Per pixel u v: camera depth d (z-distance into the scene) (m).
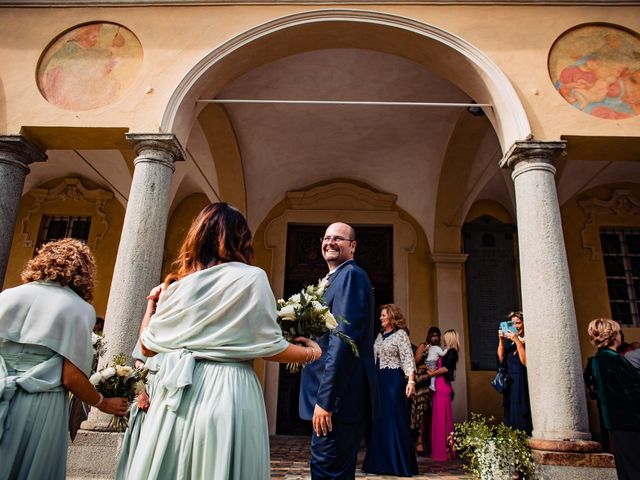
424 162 10.56
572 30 6.36
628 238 10.50
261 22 6.48
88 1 6.60
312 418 2.72
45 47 6.46
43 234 10.94
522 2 6.44
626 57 6.22
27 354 2.32
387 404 5.55
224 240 1.85
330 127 10.00
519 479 4.73
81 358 2.41
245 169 10.52
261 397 1.69
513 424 5.50
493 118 6.29
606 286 10.09
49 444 2.27
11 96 6.23
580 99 6.03
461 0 6.45
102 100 6.23
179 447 1.52
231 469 1.50
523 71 6.13
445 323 10.22
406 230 11.05
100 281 10.53
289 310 2.24
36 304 2.37
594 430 9.10
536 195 5.53
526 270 5.38
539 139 5.81
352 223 11.10
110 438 4.84
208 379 1.60
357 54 8.02
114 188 10.70
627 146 6.03
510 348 5.83
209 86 6.50
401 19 6.33
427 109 9.33
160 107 6.07
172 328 1.71
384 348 5.74
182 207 11.41
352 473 2.60
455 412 9.81
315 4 6.50
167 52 6.37
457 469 6.09
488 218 11.10
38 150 6.35
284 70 8.28
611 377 4.09
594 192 10.61
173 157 6.02
